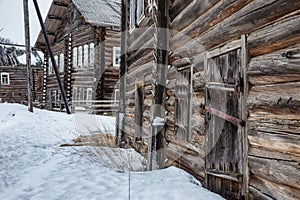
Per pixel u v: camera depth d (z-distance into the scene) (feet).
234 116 9.37
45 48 69.72
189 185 11.51
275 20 7.55
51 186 13.05
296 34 6.77
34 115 41.81
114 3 57.57
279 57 7.36
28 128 31.50
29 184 13.41
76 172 15.01
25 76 87.86
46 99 70.54
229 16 9.77
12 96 86.38
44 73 70.59
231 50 9.56
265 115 7.93
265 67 7.91
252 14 8.35
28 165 16.89
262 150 8.05
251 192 8.52
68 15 57.82
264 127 7.94
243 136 8.85
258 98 8.23
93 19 45.85
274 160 7.54
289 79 7.09
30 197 11.84
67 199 11.50
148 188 11.60
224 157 9.91
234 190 9.36
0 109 48.37
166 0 15.25
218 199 9.70
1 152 19.99
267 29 7.84
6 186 13.29
